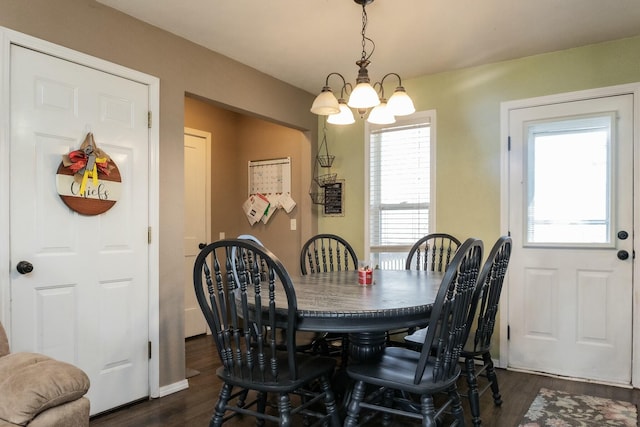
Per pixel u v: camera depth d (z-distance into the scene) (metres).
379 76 3.74
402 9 2.57
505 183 3.38
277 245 4.61
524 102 3.31
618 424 2.32
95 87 2.47
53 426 1.41
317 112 2.44
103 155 2.47
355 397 1.82
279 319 1.83
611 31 2.87
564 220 3.17
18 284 2.14
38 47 2.21
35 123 2.21
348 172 4.20
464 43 3.06
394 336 3.75
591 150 3.09
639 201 2.91
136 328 2.66
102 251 2.50
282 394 1.75
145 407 2.60
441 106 3.66
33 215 2.20
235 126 4.90
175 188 2.92
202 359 3.57
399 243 3.90
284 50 3.20
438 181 3.67
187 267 4.31
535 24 2.77
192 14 2.64
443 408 1.82
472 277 1.80
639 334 2.90
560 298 3.17
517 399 2.70
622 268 2.97
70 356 2.34
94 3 2.46
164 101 2.85
